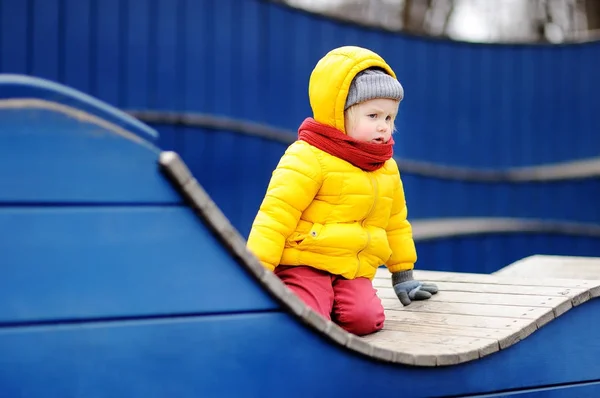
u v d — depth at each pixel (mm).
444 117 9398
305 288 3057
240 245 2139
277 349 2227
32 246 1910
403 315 3299
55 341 1930
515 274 4605
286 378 2242
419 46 9133
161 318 2059
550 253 9977
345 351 2350
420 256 8867
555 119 10062
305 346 2275
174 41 6750
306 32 7898
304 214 3104
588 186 10195
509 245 9641
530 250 9836
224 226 2113
